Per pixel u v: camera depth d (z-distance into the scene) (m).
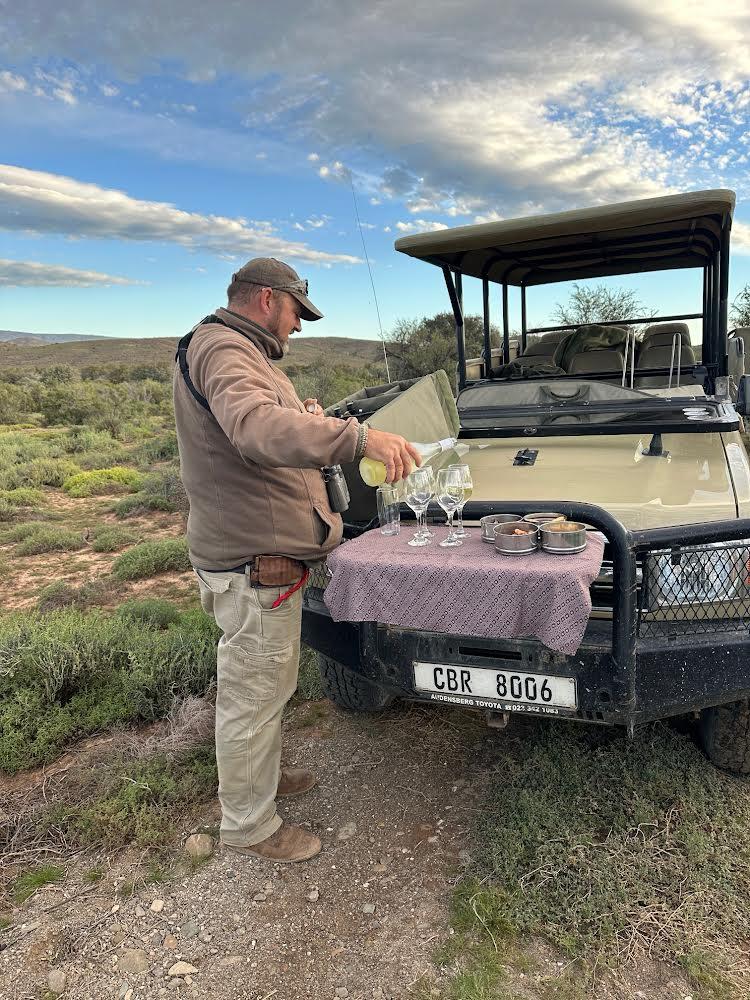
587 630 2.40
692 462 3.11
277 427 2.00
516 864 2.47
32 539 8.63
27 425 28.92
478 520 2.53
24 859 2.81
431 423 3.35
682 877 2.37
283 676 2.62
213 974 2.22
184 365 2.43
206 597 2.64
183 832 2.90
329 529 2.59
